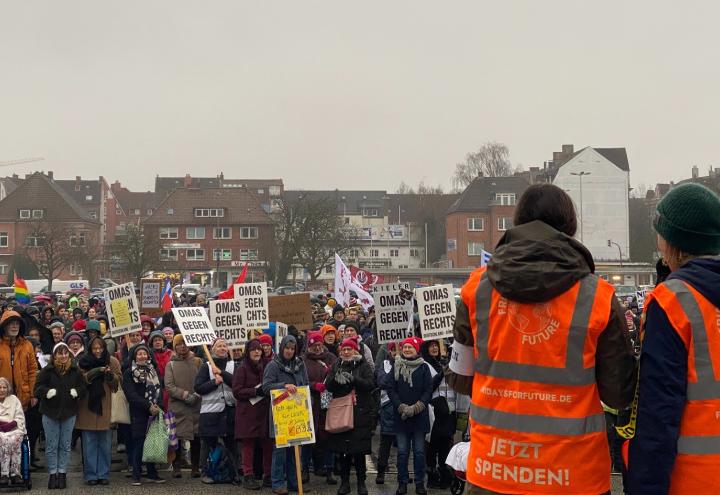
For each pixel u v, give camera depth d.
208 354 11.50
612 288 3.38
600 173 83.44
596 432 3.33
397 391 10.47
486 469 3.41
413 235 121.31
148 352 11.43
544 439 3.31
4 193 115.50
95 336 11.55
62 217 97.75
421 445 10.49
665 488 3.22
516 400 3.37
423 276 80.50
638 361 3.41
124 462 13.09
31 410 12.49
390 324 12.50
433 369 11.05
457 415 11.22
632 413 3.45
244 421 10.92
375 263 120.50
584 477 3.29
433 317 11.26
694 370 3.30
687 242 3.56
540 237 3.38
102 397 11.26
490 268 3.43
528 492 3.31
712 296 3.32
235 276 92.88
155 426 11.21
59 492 10.72
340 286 20.25
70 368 11.12
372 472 12.22
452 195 119.56
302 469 11.59
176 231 93.12
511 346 3.40
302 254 74.56
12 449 10.73
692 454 3.29
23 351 12.43
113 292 13.15
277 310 16.88
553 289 3.30
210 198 94.56
